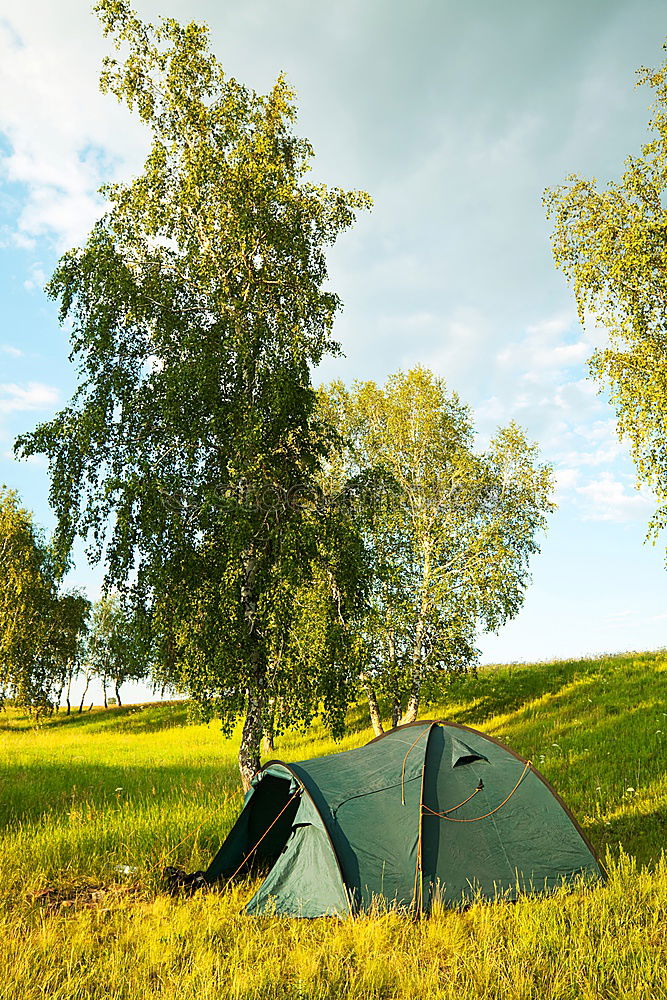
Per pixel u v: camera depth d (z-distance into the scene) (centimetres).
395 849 739
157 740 3167
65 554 1305
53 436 1312
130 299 1360
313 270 1596
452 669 2317
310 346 1514
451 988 505
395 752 865
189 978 534
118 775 1830
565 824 803
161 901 743
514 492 2416
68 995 512
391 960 569
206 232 1484
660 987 498
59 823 1107
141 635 1323
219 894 786
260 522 1360
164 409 1302
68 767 2012
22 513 3944
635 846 907
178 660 1370
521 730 1933
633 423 1722
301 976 545
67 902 761
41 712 4153
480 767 841
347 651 1520
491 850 761
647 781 1241
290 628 1424
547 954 564
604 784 1249
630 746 1484
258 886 827
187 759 2328
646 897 690
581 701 2072
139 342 1394
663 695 1911
